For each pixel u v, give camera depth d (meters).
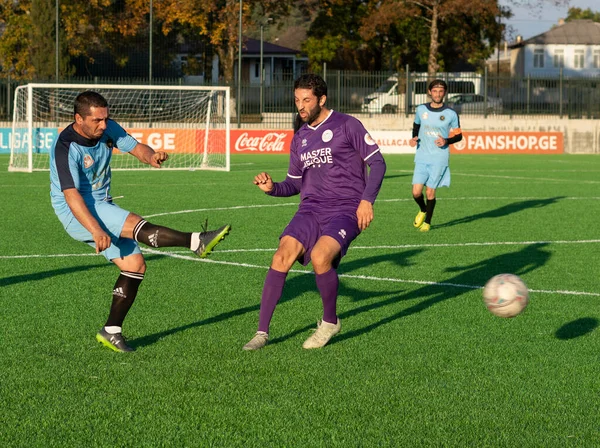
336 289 6.29
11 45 54.62
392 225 13.90
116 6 54.06
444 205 17.14
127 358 6.00
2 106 38.50
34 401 5.05
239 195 18.70
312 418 4.81
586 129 42.53
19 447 4.37
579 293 8.45
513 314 5.99
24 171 25.39
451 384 5.48
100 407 4.96
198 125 36.81
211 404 5.03
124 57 55.09
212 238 5.92
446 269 9.83
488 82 43.66
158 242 6.01
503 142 40.25
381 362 5.97
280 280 6.29
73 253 10.54
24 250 10.74
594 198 18.72
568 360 6.08
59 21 49.53
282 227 13.34
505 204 17.38
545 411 4.99
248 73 72.00
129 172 26.12
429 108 13.13
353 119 6.52
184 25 55.28
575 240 12.27
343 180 6.52
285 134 37.56
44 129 31.98
